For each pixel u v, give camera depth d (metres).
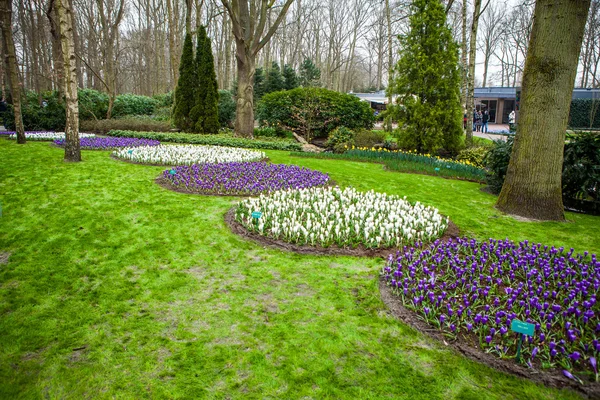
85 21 36.84
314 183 8.25
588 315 3.15
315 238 5.13
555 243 5.60
